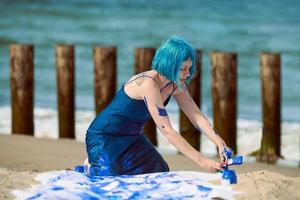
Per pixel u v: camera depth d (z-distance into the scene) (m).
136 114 8.54
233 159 7.81
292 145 18.23
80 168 9.02
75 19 44.59
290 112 23.64
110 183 7.95
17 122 15.71
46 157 11.95
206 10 46.03
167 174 8.25
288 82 28.09
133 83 8.41
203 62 31.62
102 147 8.60
